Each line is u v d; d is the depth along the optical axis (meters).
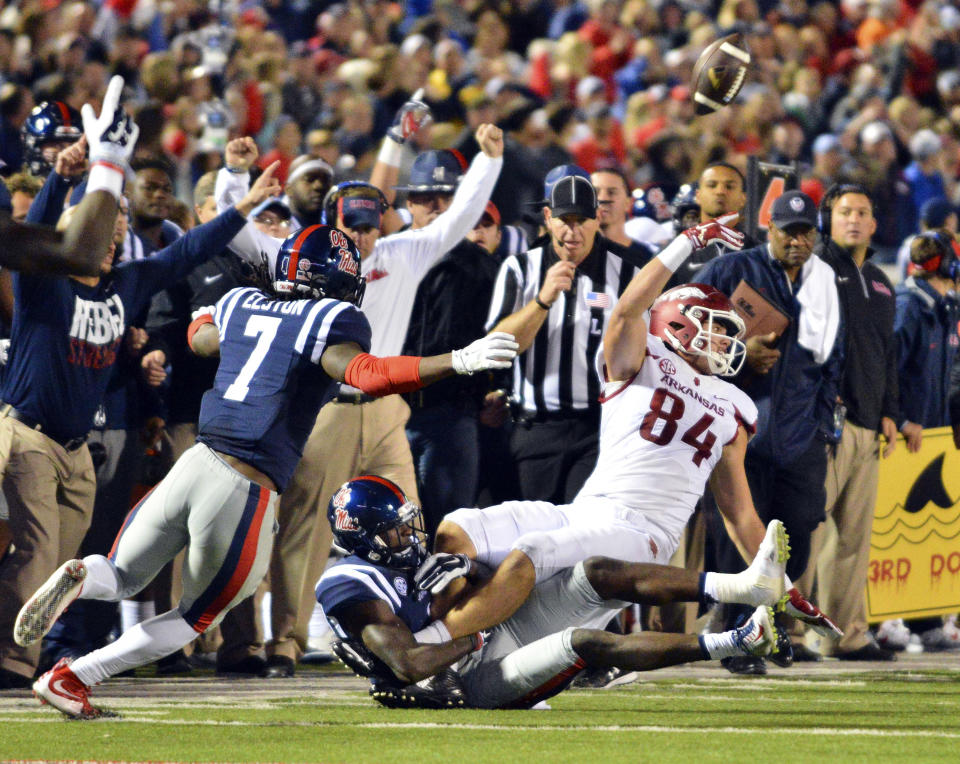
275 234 22.88
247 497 15.08
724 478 18.17
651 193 30.88
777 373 22.58
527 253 22.53
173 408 22.52
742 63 19.95
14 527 19.23
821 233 24.78
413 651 16.12
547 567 16.69
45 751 13.23
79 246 11.37
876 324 24.52
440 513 23.36
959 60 53.78
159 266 19.92
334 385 15.62
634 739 14.15
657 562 17.39
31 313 18.97
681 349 17.80
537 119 33.41
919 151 44.09
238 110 35.50
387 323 22.02
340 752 13.14
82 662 15.50
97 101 34.22
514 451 22.75
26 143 23.88
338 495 16.73
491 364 13.66
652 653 15.65
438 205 24.72
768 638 15.28
